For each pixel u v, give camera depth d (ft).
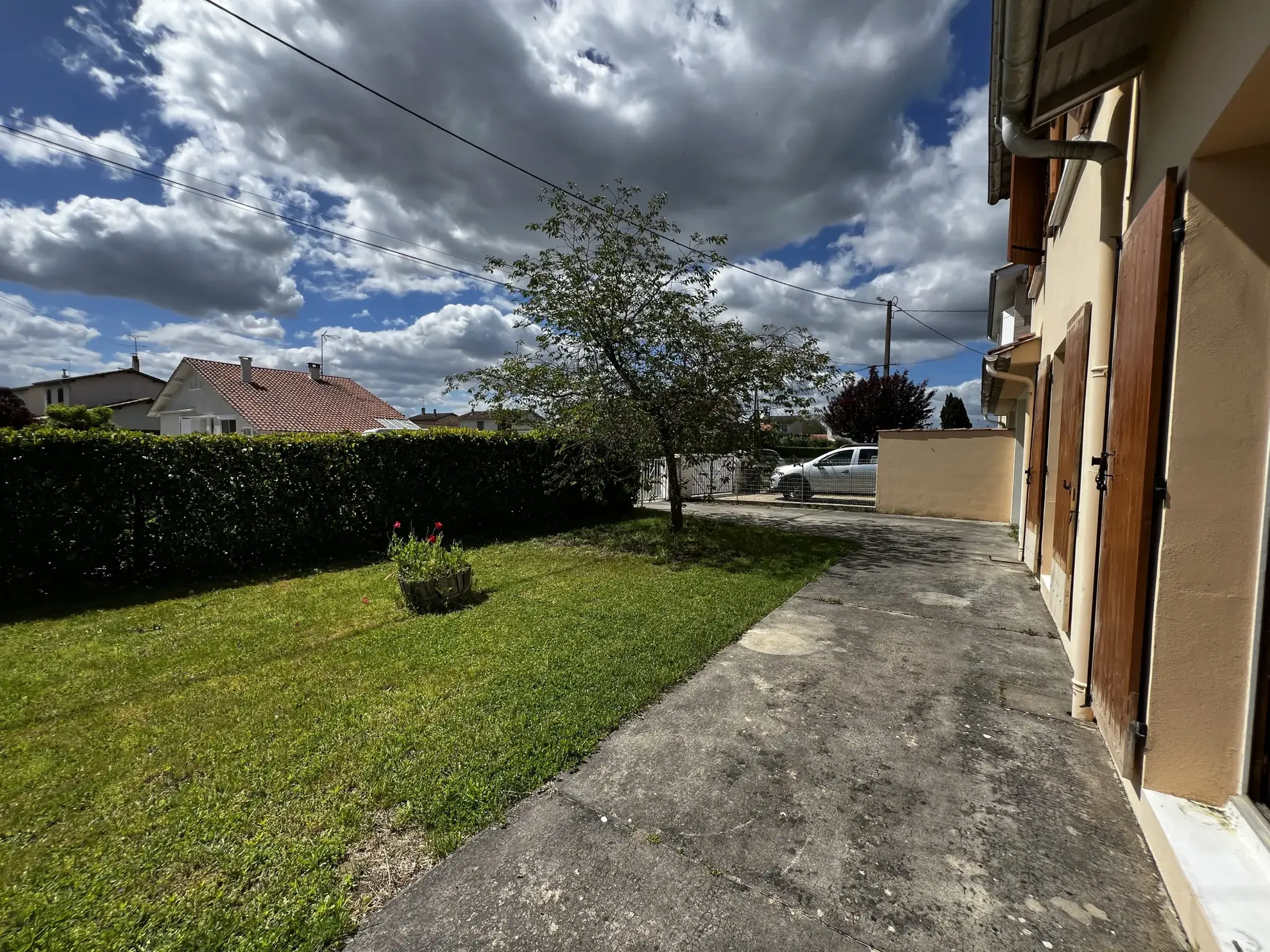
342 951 5.35
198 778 8.07
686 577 20.29
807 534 30.25
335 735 9.23
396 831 6.98
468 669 11.93
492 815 7.23
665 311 24.90
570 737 9.13
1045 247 20.11
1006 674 11.80
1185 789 6.64
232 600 17.57
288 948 5.35
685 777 8.14
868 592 18.31
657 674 11.57
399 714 9.95
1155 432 6.74
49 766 8.39
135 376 133.59
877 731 9.45
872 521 36.42
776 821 7.20
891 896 6.01
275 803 7.48
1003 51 7.27
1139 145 8.31
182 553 20.31
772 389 25.30
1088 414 10.40
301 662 12.43
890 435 39.50
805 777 8.16
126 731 9.43
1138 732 6.95
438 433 29.01
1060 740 9.19
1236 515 6.15
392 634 14.24
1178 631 6.56
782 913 5.79
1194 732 6.53
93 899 5.92
